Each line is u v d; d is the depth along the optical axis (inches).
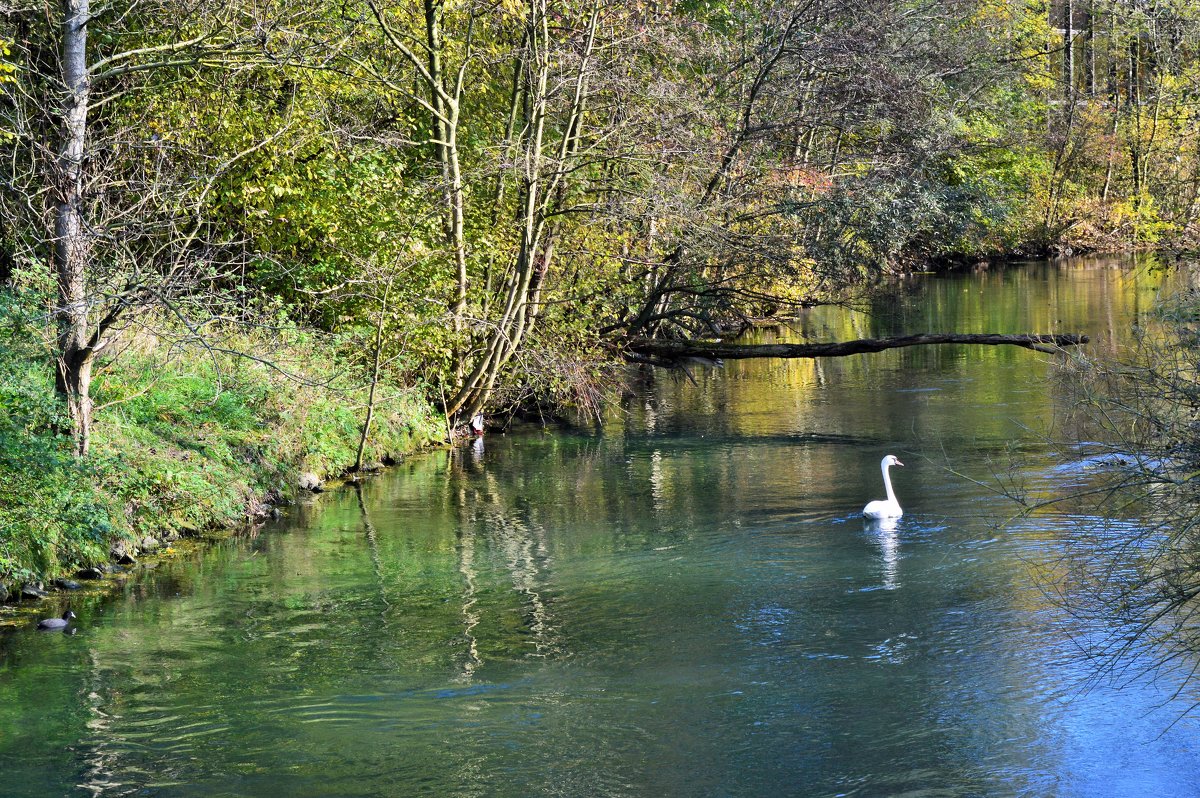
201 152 792.3
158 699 379.6
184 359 669.9
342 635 437.1
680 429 863.7
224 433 644.7
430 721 360.8
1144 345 386.6
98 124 803.4
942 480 656.4
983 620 434.3
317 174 836.0
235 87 824.9
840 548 533.3
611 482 693.9
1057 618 432.1
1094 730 346.9
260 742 348.2
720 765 329.7
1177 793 310.0
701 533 567.8
